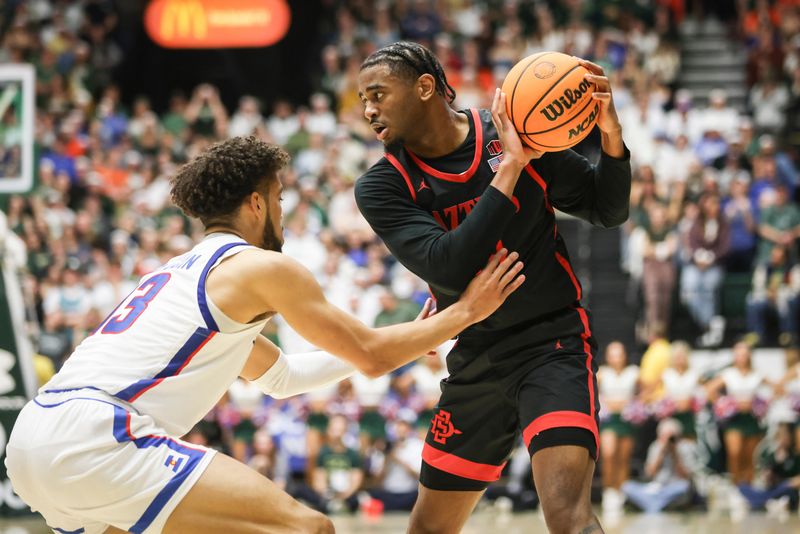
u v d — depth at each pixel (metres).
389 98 3.48
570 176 3.66
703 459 10.19
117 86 17.98
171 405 3.15
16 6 16.48
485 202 3.32
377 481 9.52
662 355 10.19
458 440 3.72
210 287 3.19
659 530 7.61
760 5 16.48
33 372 8.23
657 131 13.61
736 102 16.06
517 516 8.95
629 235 12.58
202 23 16.00
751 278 12.32
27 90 8.41
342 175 13.34
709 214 12.14
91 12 17.75
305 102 18.45
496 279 3.36
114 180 13.71
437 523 3.83
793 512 9.07
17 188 8.40
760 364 11.45
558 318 3.62
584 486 3.29
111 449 3.04
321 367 3.81
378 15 16.05
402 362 3.35
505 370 3.60
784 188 12.73
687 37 17.09
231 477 3.10
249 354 3.49
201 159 3.38
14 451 3.13
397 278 11.23
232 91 18.38
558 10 16.25
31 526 7.85
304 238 11.82
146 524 3.08
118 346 3.15
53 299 11.27
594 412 3.44
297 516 3.12
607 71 14.71
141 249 12.07
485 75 15.14
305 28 18.59
